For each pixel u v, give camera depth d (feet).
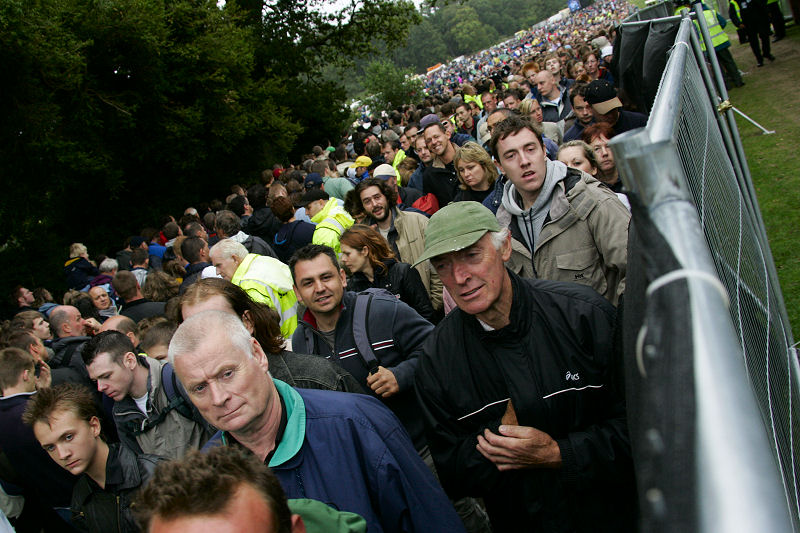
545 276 10.71
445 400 7.70
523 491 7.25
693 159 4.35
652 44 15.65
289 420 6.66
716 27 40.86
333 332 10.69
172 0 47.24
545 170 10.53
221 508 3.74
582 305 7.32
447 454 7.72
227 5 55.72
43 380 14.65
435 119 22.66
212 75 48.60
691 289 2.01
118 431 10.39
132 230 51.42
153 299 20.17
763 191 22.25
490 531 10.03
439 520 6.83
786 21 55.88
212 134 53.26
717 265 3.52
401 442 6.95
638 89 18.44
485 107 35.35
